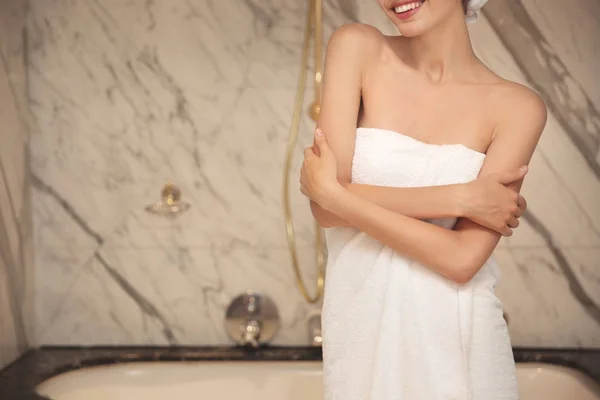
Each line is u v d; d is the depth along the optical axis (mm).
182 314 2473
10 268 2318
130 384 2334
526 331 2430
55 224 2461
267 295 2451
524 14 2352
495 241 1370
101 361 2361
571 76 2355
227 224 2441
